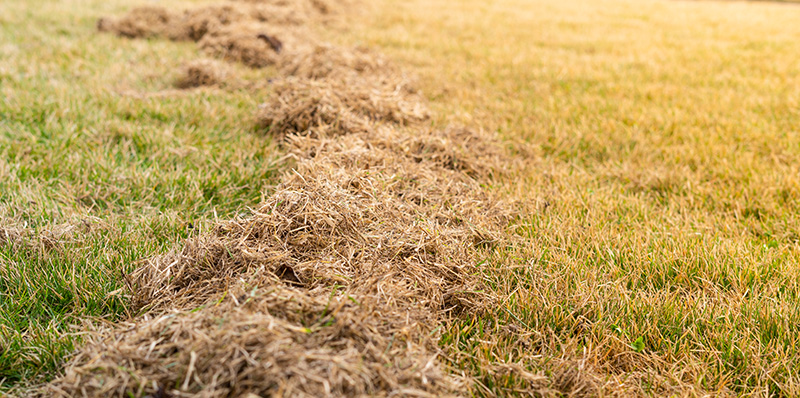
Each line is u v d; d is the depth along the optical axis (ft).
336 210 9.02
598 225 10.53
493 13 40.68
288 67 20.51
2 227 9.35
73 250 9.00
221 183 11.96
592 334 7.55
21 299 7.87
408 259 8.49
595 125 16.40
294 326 6.05
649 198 12.19
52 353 6.99
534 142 15.33
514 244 9.76
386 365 5.88
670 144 15.17
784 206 11.43
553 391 6.58
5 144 13.28
